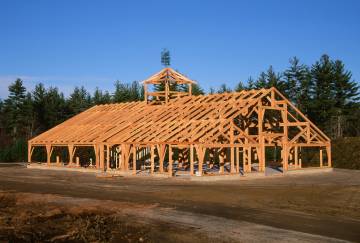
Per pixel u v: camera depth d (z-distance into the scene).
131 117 38.06
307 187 24.20
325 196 20.59
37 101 72.62
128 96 78.88
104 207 17.44
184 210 16.75
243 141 32.53
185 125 31.66
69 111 77.00
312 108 58.38
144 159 41.97
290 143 34.47
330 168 37.16
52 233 13.27
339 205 17.98
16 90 73.19
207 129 29.50
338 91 59.16
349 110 59.16
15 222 14.66
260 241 11.98
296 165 35.78
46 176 31.84
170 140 29.97
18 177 31.09
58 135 40.59
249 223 14.33
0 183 26.91
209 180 28.12
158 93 41.75
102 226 14.06
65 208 17.23
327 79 58.16
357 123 64.69
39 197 20.34
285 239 12.17
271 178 30.17
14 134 71.88
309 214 15.95
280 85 62.78
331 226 13.85
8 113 75.12
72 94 85.12
